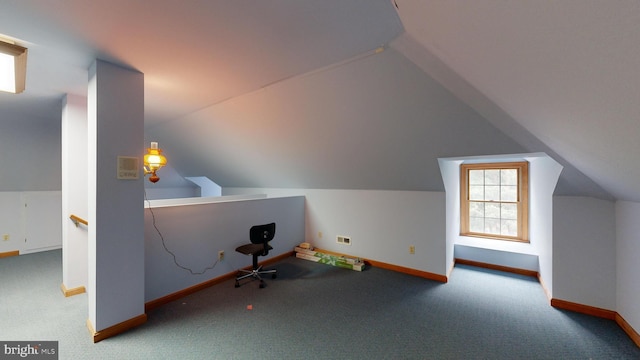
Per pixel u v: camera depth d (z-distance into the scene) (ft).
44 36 5.57
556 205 8.87
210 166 18.19
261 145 13.34
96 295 6.93
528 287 10.53
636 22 1.66
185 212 9.93
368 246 13.53
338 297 9.71
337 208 14.65
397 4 4.20
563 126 4.61
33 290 9.96
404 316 8.34
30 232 14.99
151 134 16.46
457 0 2.81
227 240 11.52
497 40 3.20
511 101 5.05
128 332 7.38
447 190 11.46
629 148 3.75
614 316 7.97
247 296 9.77
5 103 10.12
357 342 7.02
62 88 8.71
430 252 11.63
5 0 4.30
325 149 11.72
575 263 8.59
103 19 4.92
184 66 7.20
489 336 7.26
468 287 10.59
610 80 2.51
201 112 12.23
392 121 8.87
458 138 8.54
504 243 13.46
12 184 14.33
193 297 9.67
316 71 7.66
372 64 7.07
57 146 14.61
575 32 2.18
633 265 7.09
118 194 7.25
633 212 7.07
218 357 6.41
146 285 8.74
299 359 6.35
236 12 4.75
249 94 9.79
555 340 7.06
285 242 14.64
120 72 7.20
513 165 13.83
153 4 4.46
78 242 9.61
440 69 5.93
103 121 6.95
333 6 4.65
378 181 12.50
